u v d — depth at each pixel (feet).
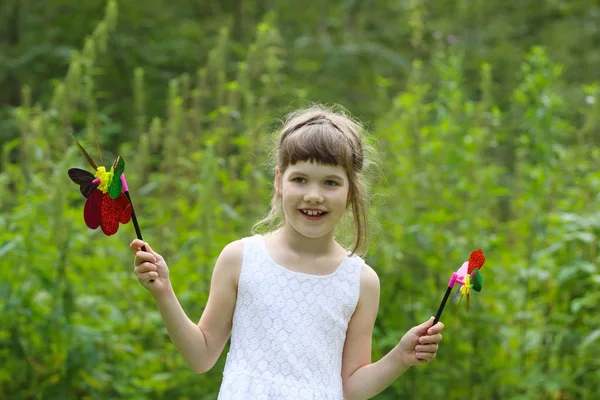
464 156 19.48
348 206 11.21
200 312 17.13
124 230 19.11
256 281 10.67
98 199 9.88
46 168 18.15
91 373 17.33
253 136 19.16
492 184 20.02
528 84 20.26
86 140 19.76
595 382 18.34
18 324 17.12
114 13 19.45
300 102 20.92
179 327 10.28
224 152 19.88
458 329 18.74
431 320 10.31
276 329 10.51
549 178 19.62
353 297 10.84
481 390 18.61
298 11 41.93
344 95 38.73
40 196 17.61
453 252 18.76
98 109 32.73
